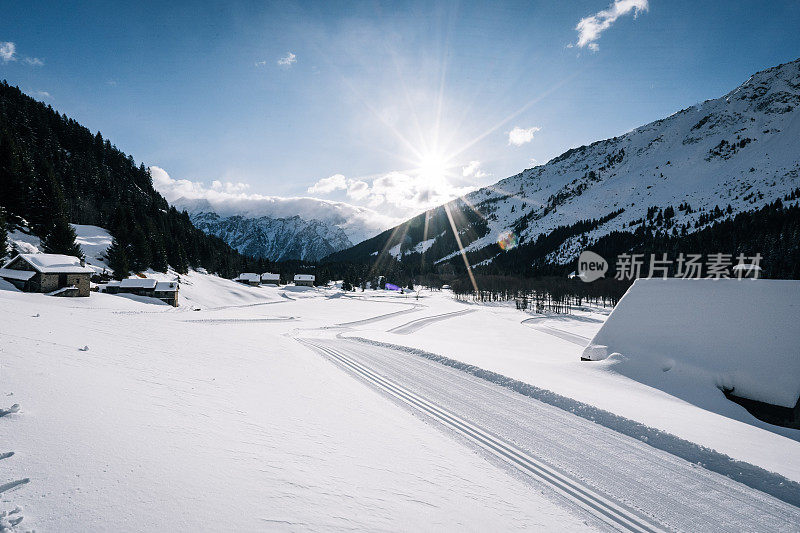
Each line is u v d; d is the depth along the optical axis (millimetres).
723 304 14617
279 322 41438
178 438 6027
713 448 8539
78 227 87250
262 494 4824
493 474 7387
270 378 12773
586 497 6879
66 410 6043
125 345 13633
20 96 129750
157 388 8781
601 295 113812
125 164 160125
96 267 68500
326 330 35938
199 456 5539
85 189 112875
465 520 5371
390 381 14617
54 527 3482
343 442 7719
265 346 19922
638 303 16844
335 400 11258
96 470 4543
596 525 6023
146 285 57281
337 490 5438
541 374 14914
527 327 57906
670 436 9156
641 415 10484
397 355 20312
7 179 62625
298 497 4957
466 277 176375
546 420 10617
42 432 5133
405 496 5750
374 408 11008
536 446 8938
